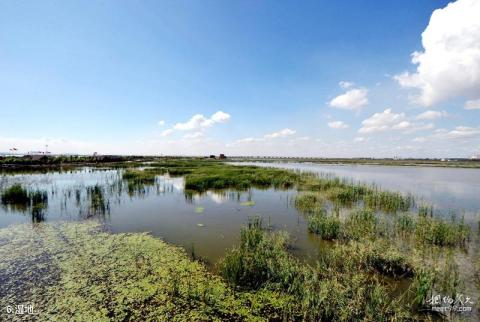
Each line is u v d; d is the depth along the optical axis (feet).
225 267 21.62
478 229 35.53
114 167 148.87
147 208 47.24
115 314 17.03
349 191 58.90
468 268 23.47
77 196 53.16
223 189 70.33
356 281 19.27
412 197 57.67
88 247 28.07
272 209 46.85
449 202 56.39
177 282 20.70
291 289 18.86
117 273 22.25
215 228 35.19
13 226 35.91
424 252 26.89
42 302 18.20
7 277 21.54
